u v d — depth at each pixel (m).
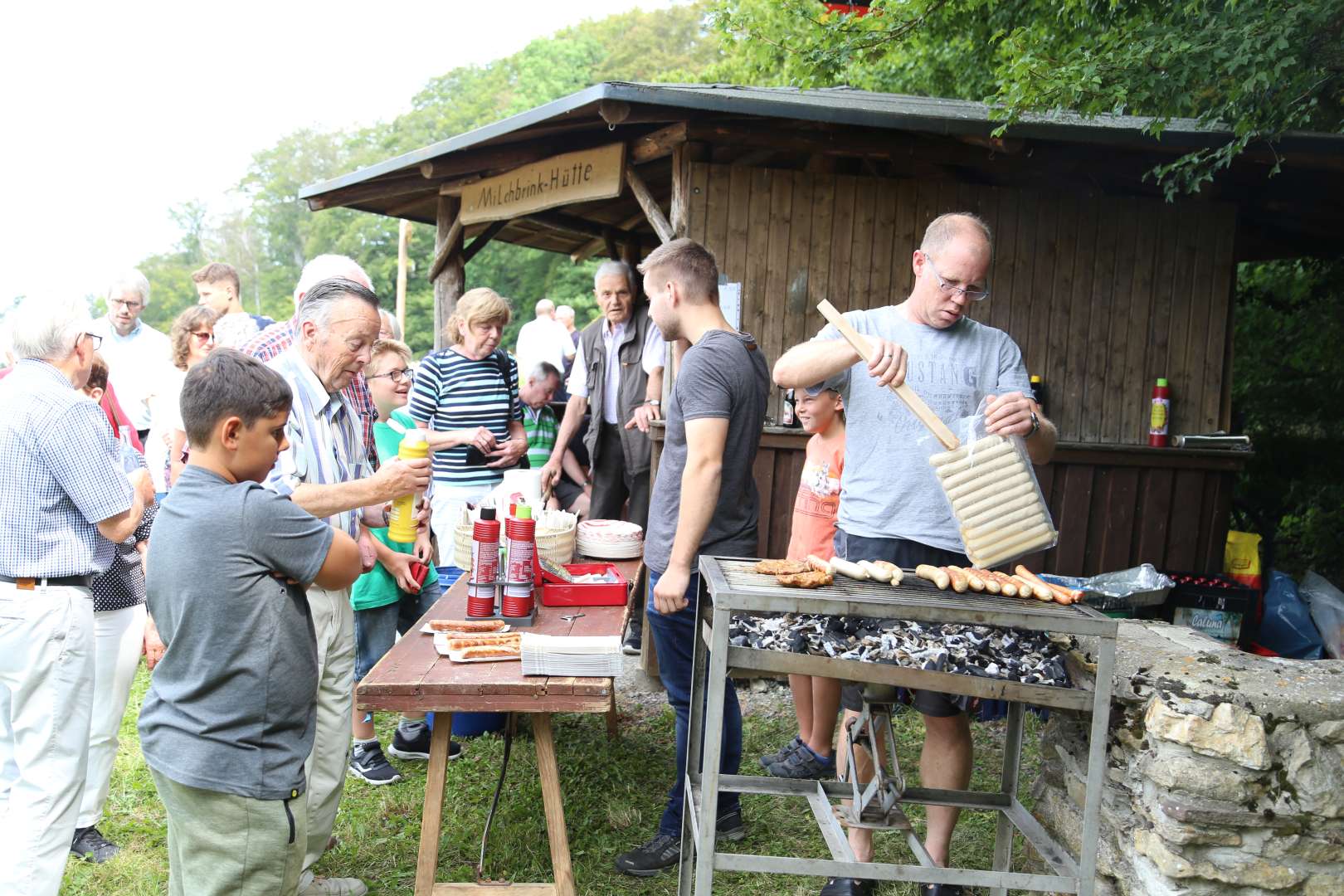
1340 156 4.78
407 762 4.18
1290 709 2.49
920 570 2.60
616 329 5.87
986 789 3.97
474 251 7.57
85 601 2.85
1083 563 5.39
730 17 6.98
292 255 71.69
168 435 5.12
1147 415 5.50
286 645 2.28
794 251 5.23
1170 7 4.55
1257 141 4.70
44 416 2.73
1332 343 7.75
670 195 7.39
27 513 2.74
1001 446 2.51
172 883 2.33
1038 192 5.35
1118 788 2.79
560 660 2.63
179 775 2.18
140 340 5.91
